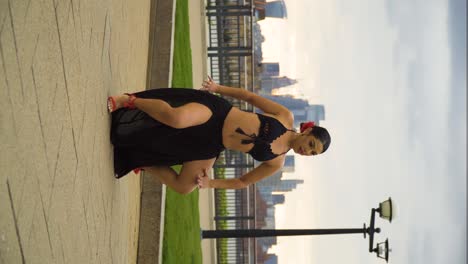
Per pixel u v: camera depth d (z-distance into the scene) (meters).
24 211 2.41
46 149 2.72
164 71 8.22
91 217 3.57
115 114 4.14
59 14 3.04
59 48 3.00
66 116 3.06
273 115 4.37
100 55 4.07
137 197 6.14
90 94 3.62
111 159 4.19
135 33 6.59
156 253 5.95
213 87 4.45
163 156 4.12
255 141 4.10
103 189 3.92
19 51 2.45
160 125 4.02
